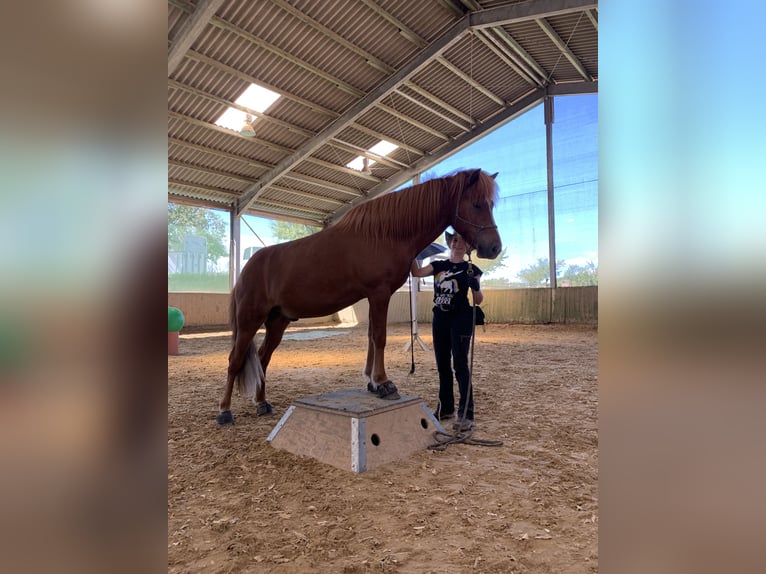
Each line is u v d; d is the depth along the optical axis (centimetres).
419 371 520
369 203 270
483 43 967
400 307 1562
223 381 486
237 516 175
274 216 1453
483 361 583
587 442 257
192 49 791
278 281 290
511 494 189
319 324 1550
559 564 138
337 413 234
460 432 270
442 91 1100
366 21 834
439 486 198
